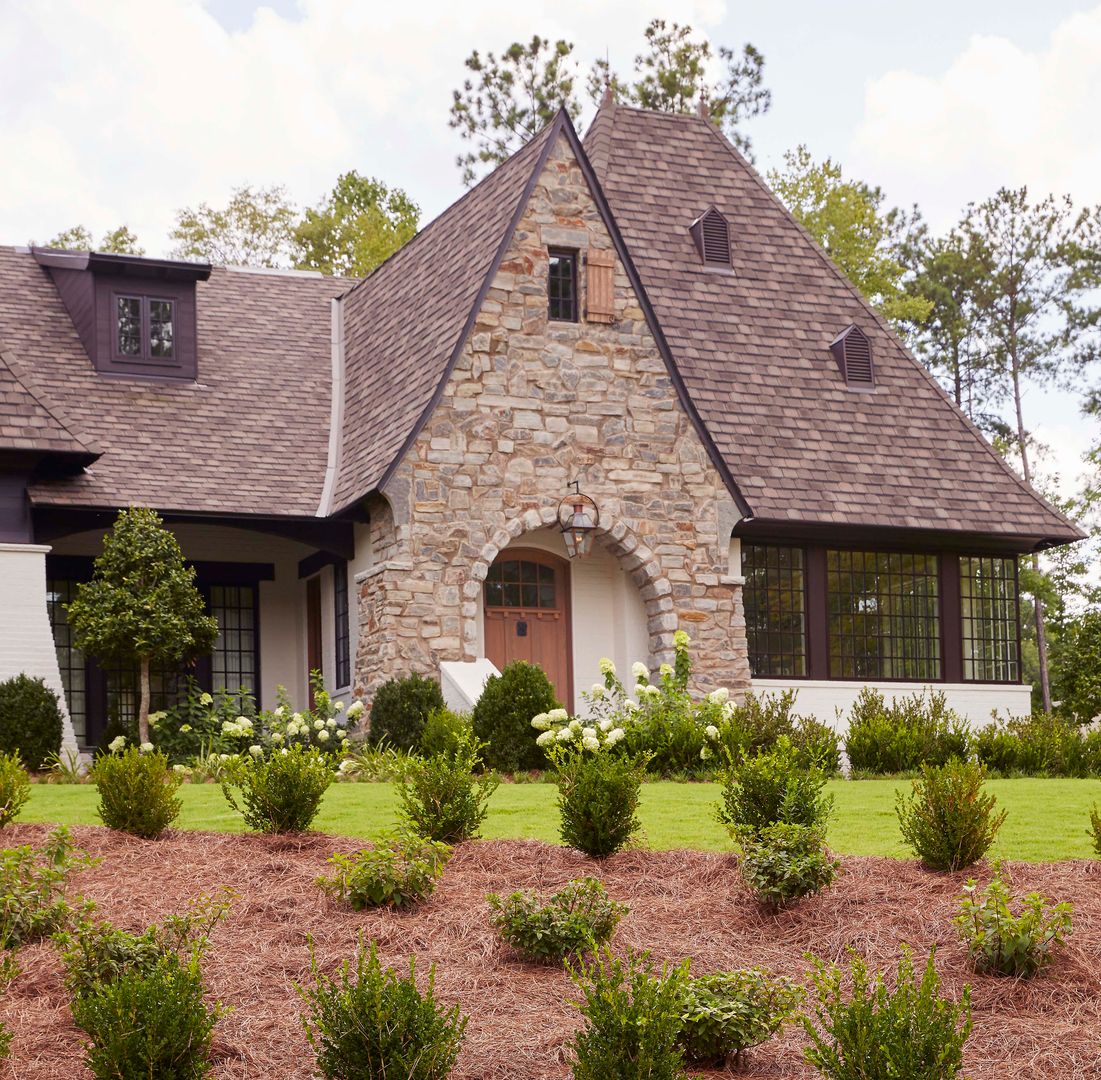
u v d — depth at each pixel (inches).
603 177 1094.4
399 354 967.0
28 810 541.3
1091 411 1898.4
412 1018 285.0
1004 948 339.6
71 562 958.4
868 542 1015.6
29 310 999.6
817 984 303.9
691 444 933.8
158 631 814.5
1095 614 1237.1
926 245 1959.9
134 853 438.6
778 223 1133.7
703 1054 306.8
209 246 1796.3
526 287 900.0
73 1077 292.0
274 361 1046.4
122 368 977.5
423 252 1036.5
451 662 856.3
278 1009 327.3
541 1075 296.4
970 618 1045.8
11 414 834.8
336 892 392.5
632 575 927.7
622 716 773.3
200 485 912.3
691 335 1035.9
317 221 1825.8
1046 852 447.5
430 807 450.9
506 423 887.7
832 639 996.6
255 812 467.8
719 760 710.5
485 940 367.2
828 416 1035.3
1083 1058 303.3
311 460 965.8
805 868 383.6
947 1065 273.1
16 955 353.1
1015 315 1916.8
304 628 1024.9
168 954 305.1
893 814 534.3
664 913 389.4
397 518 860.0
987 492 1040.8
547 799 577.3
